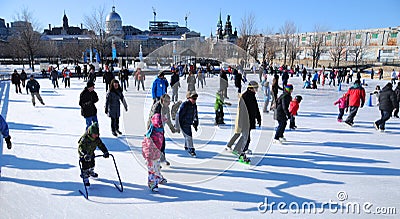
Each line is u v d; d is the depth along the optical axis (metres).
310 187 4.39
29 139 6.70
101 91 15.95
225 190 4.29
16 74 15.38
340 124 8.73
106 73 13.91
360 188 4.38
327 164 5.34
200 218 3.54
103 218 3.51
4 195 4.03
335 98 14.66
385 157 5.73
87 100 6.52
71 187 4.30
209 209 3.75
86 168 4.24
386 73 38.19
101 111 10.27
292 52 49.03
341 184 4.50
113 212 3.65
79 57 53.12
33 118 9.09
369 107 12.38
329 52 59.69
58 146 6.20
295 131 7.81
